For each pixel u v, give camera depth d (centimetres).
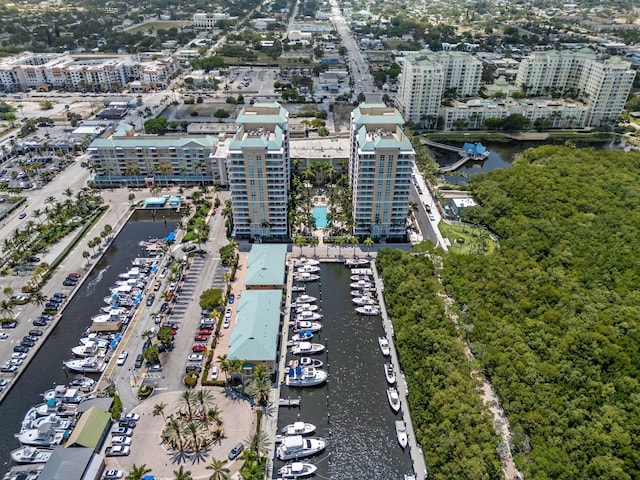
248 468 16462
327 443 18125
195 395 18312
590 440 16675
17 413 19088
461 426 17138
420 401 18700
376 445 18062
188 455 17262
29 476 16588
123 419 18450
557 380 19262
